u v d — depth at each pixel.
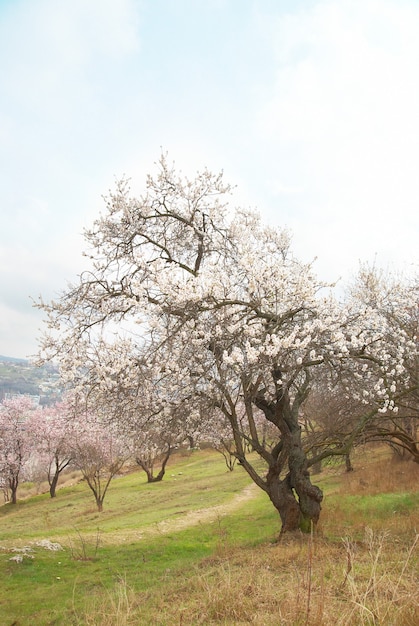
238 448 12.80
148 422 12.49
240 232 14.32
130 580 10.81
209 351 11.23
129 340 11.46
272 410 13.11
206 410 12.66
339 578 7.07
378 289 17.92
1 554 13.36
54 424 36.41
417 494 16.47
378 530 11.98
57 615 8.41
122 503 28.20
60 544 15.31
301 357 11.01
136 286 11.14
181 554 13.85
